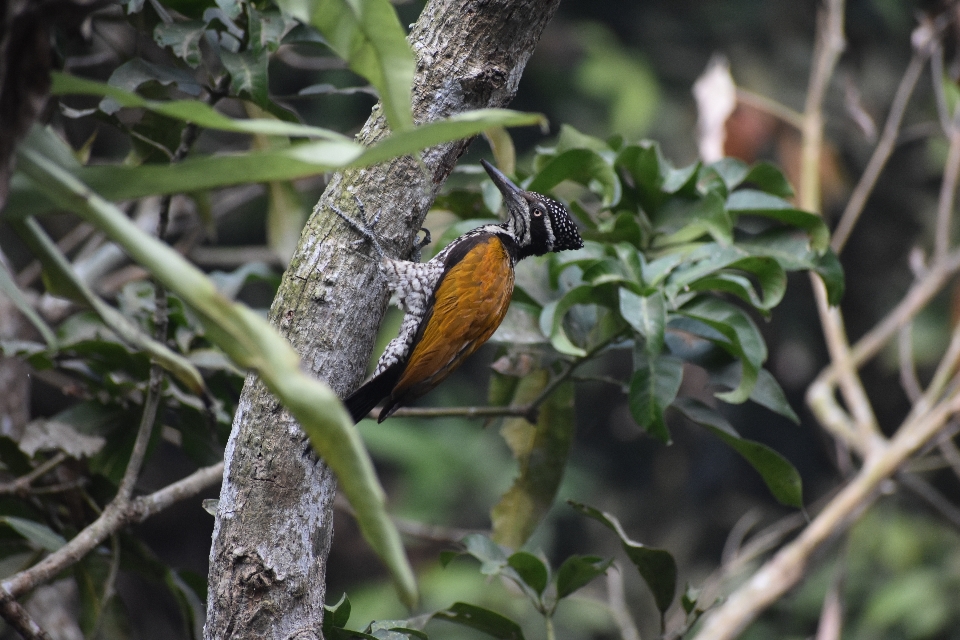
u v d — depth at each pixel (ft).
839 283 23.86
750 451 23.13
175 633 53.16
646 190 25.07
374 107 18.21
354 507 9.62
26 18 9.75
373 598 52.75
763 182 25.82
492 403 27.94
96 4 10.14
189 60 18.86
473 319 24.44
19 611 16.51
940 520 50.01
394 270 17.57
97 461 24.04
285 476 16.31
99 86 10.00
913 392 33.24
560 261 23.79
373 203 17.47
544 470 27.30
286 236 27.58
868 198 58.23
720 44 63.10
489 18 17.87
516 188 26.22
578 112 62.18
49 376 30.63
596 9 65.87
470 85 17.87
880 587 48.80
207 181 10.21
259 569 16.10
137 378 23.99
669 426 60.59
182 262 9.37
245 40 19.54
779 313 58.23
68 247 34.94
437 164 17.93
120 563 23.17
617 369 60.54
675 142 59.98
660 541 58.54
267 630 16.05
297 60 35.55
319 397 9.34
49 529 21.48
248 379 16.81
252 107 22.59
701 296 23.18
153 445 23.89
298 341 16.87
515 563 21.15
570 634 49.73
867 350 34.73
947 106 35.70
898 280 57.31
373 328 17.52
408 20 54.70
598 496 60.29
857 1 59.72
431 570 53.06
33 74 9.70
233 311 9.34
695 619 21.21
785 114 35.55
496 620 21.03
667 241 25.02
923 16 35.88
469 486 57.62
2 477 24.56
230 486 16.52
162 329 20.22
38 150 9.97
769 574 29.45
